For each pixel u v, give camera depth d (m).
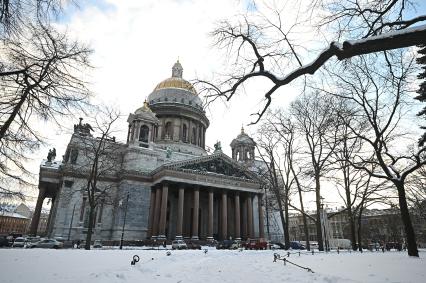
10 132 17.16
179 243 54.12
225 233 74.19
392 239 109.38
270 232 90.25
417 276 14.82
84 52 15.16
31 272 15.55
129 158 80.50
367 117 30.33
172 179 71.69
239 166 82.00
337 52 9.35
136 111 89.94
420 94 32.16
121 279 14.51
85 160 73.69
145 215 75.19
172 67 122.69
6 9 9.58
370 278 14.32
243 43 12.75
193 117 104.31
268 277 14.61
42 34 13.49
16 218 142.75
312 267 17.86
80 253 24.23
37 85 14.73
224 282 13.73
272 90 11.62
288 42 12.56
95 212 74.12
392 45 8.62
